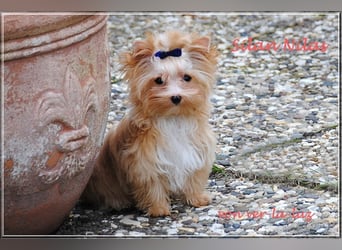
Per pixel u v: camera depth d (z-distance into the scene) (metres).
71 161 7.50
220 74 13.83
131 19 16.27
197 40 8.65
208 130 9.02
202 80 8.65
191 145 8.88
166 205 9.15
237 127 11.78
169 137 8.73
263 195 9.70
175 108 8.43
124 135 8.86
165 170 8.86
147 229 8.79
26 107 6.96
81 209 9.43
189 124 8.79
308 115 12.17
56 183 7.50
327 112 12.26
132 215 9.20
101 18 7.81
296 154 10.87
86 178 8.12
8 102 6.87
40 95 7.03
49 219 7.95
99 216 9.20
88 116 7.65
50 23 6.95
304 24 15.88
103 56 7.93
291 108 12.45
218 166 10.48
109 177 9.26
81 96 7.44
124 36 15.46
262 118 12.10
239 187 9.95
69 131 7.33
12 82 6.86
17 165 7.05
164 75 8.45
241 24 16.05
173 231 8.75
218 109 12.41
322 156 10.78
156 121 8.67
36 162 7.14
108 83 8.12
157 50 8.55
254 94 13.00
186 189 9.31
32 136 7.04
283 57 14.52
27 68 6.91
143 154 8.70
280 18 16.20
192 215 9.14
